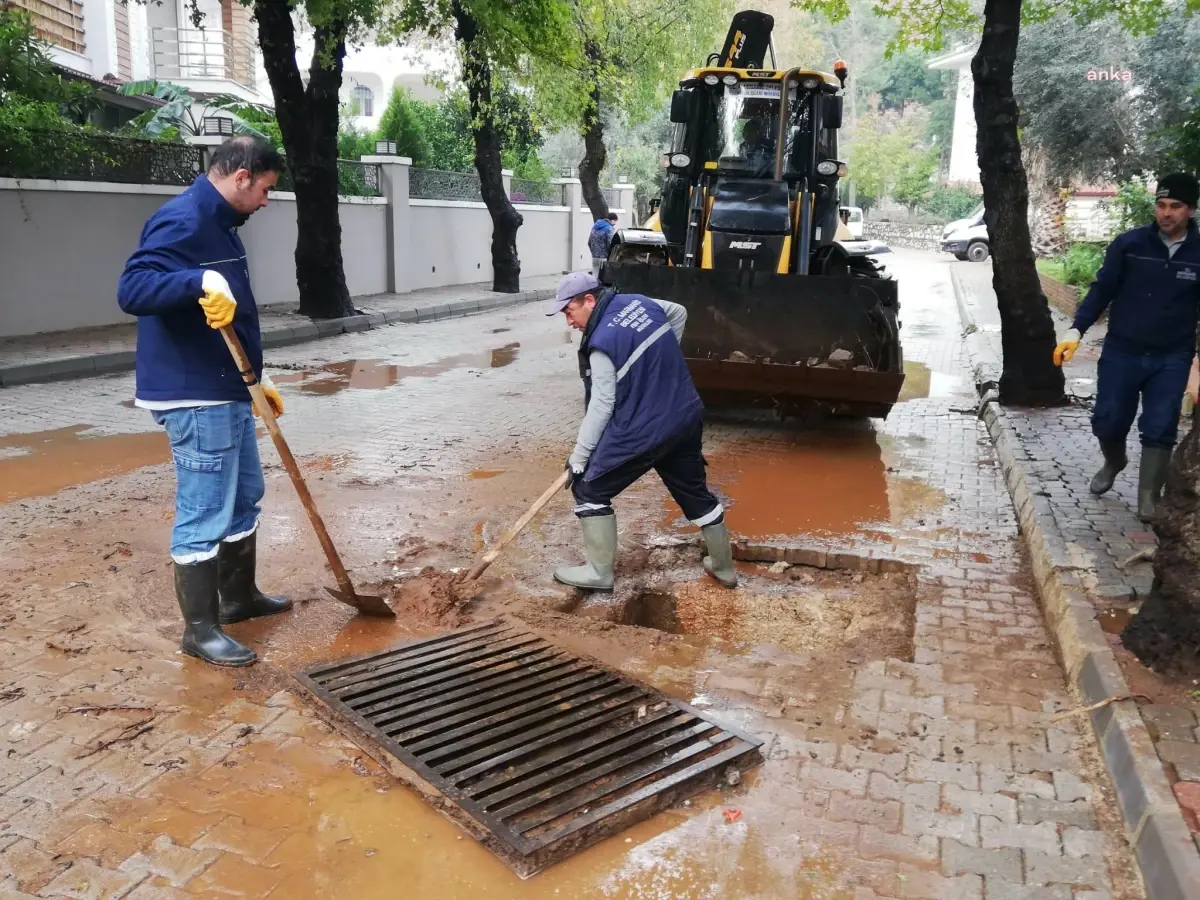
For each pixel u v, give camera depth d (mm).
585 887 2574
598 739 3240
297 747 3199
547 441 7535
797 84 8781
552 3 13891
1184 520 3426
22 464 6586
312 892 2523
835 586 4965
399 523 5496
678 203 9133
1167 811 2666
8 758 3070
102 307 12383
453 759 3102
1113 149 17094
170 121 17359
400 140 20797
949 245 31141
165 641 3928
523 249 23750
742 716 3459
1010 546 5305
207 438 3596
